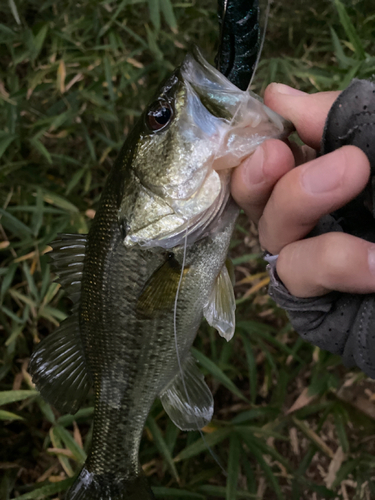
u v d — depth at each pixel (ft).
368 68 1.13
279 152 0.57
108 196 0.73
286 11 1.44
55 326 1.41
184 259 0.66
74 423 1.26
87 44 1.42
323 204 0.54
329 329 0.65
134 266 0.71
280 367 1.50
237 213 0.70
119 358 0.77
